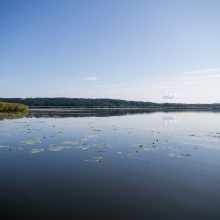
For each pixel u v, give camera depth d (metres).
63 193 8.86
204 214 7.40
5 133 23.88
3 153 15.09
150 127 30.69
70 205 7.91
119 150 16.23
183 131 26.73
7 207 7.76
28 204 7.97
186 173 11.30
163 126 32.31
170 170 11.75
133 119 45.72
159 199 8.42
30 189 9.23
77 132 25.09
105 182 10.02
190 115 65.44
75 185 9.66
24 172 11.30
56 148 16.67
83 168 11.97
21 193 8.85
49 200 8.27
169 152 15.68
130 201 8.25
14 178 10.47
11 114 54.03
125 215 7.29
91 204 7.98
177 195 8.78
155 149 16.64
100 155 14.75
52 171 11.47
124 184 9.83
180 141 19.92
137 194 8.84
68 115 55.62
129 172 11.39
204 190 9.27
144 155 14.82
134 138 21.39
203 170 11.79
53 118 44.66
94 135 23.05
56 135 22.83
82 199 8.37
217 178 10.62
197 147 17.39
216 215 7.34
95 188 9.37
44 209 7.63
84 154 14.95
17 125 31.03
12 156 14.34
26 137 21.50
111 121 39.91
